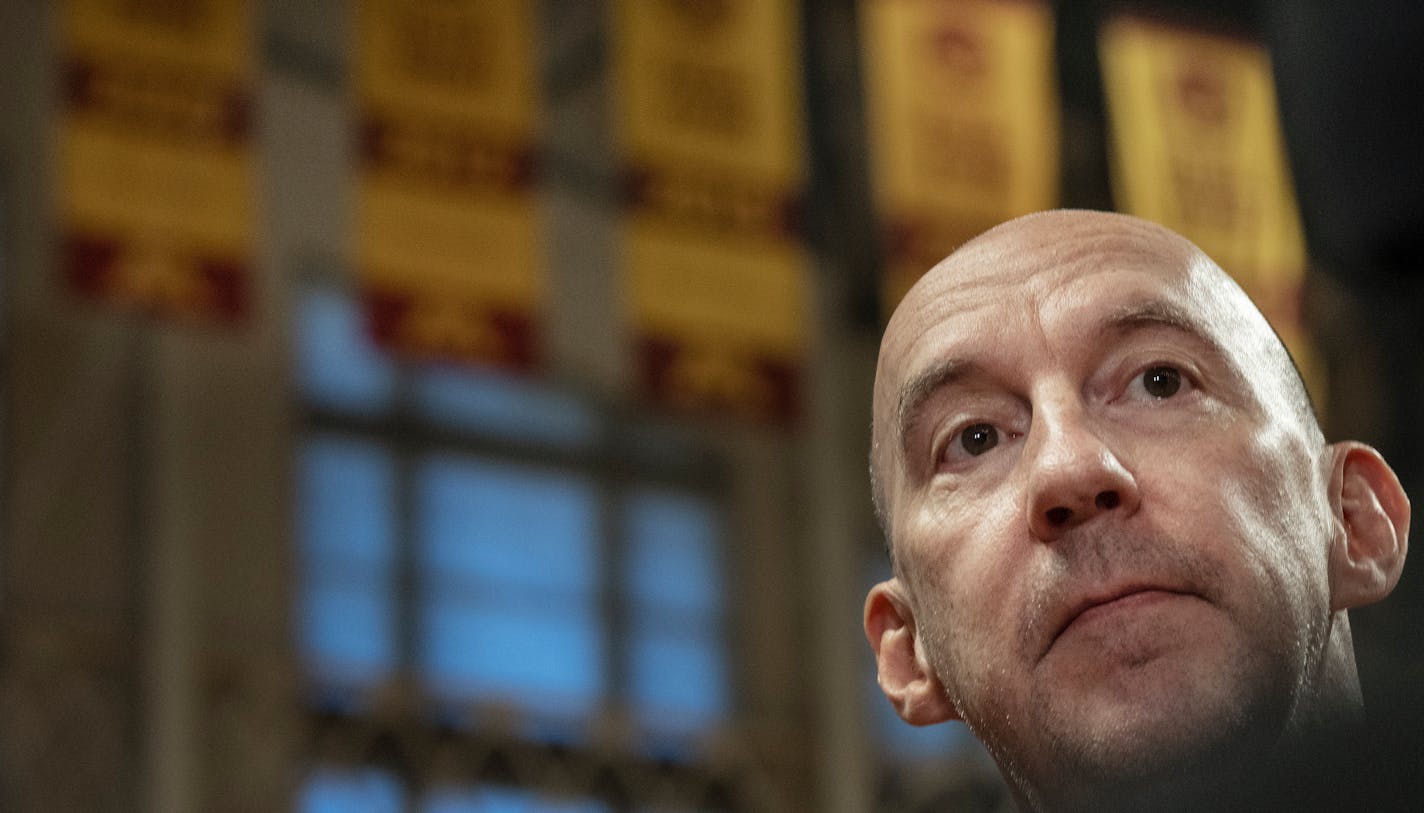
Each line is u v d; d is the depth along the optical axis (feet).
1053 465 3.69
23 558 43.98
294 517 46.91
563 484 50.93
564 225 49.78
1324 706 3.71
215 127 34.55
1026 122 39.63
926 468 4.25
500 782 47.14
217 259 34.17
